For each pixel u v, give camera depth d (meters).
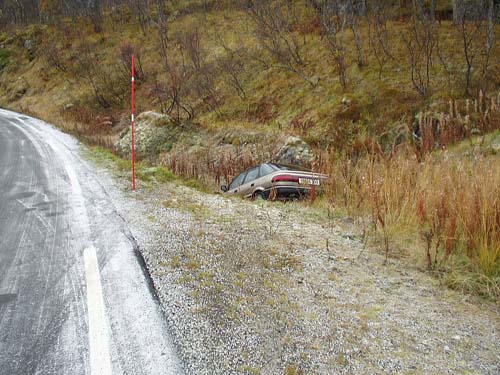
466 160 7.29
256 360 2.98
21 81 39.56
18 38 45.53
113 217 6.28
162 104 25.09
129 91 30.66
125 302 3.75
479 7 18.12
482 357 3.13
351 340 3.27
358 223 6.60
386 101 15.71
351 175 8.92
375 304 3.90
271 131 16.31
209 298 3.86
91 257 4.77
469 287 4.28
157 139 17.45
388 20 21.59
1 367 2.89
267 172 9.80
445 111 14.01
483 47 16.47
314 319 3.56
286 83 20.52
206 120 20.89
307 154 13.70
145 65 32.41
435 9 21.41
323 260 4.94
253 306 3.74
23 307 3.71
